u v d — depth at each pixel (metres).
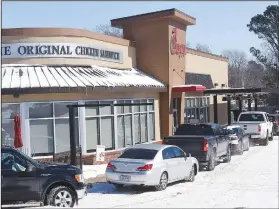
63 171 11.34
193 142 17.97
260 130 27.64
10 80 18.77
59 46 21.02
